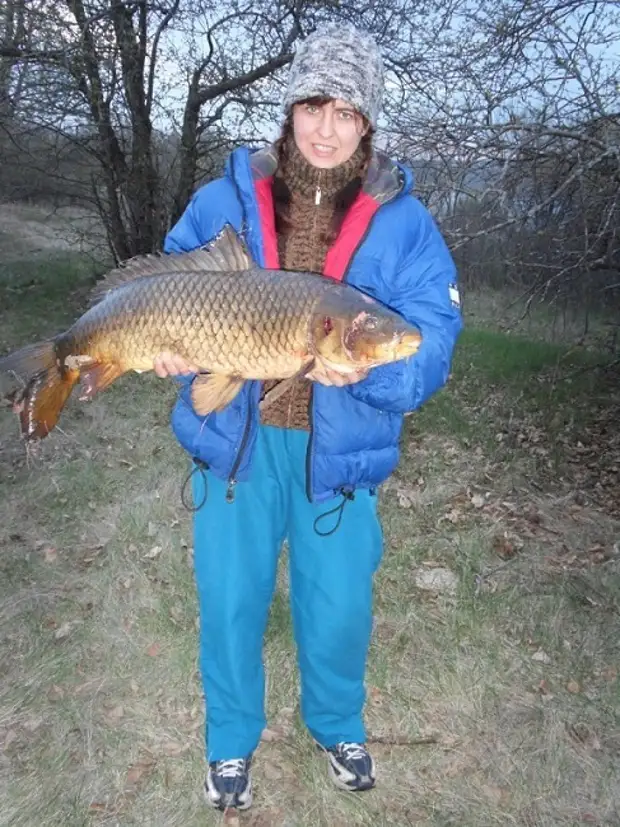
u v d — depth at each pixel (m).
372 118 1.32
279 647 2.02
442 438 3.74
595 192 3.63
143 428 3.66
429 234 1.38
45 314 6.07
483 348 5.32
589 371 4.82
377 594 2.27
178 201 6.96
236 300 1.24
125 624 2.11
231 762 1.51
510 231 3.89
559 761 1.68
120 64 6.40
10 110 6.32
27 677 1.89
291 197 1.38
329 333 1.20
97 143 7.01
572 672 1.97
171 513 2.78
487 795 1.60
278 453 1.42
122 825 1.51
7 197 7.52
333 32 1.30
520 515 2.94
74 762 1.65
